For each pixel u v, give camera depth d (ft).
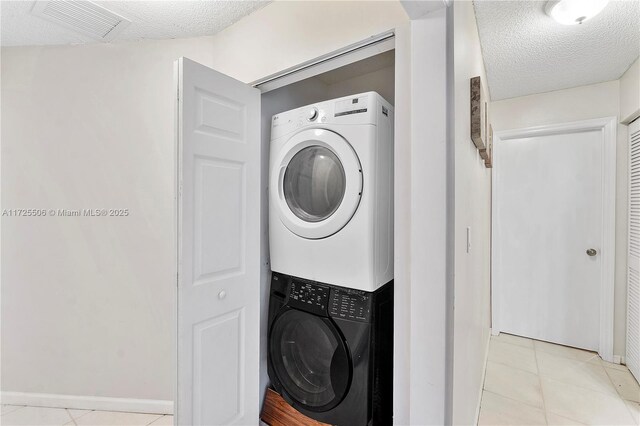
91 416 6.12
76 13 5.38
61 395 6.40
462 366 4.00
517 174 9.54
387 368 4.70
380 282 4.59
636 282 7.36
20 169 6.45
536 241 9.34
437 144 3.25
